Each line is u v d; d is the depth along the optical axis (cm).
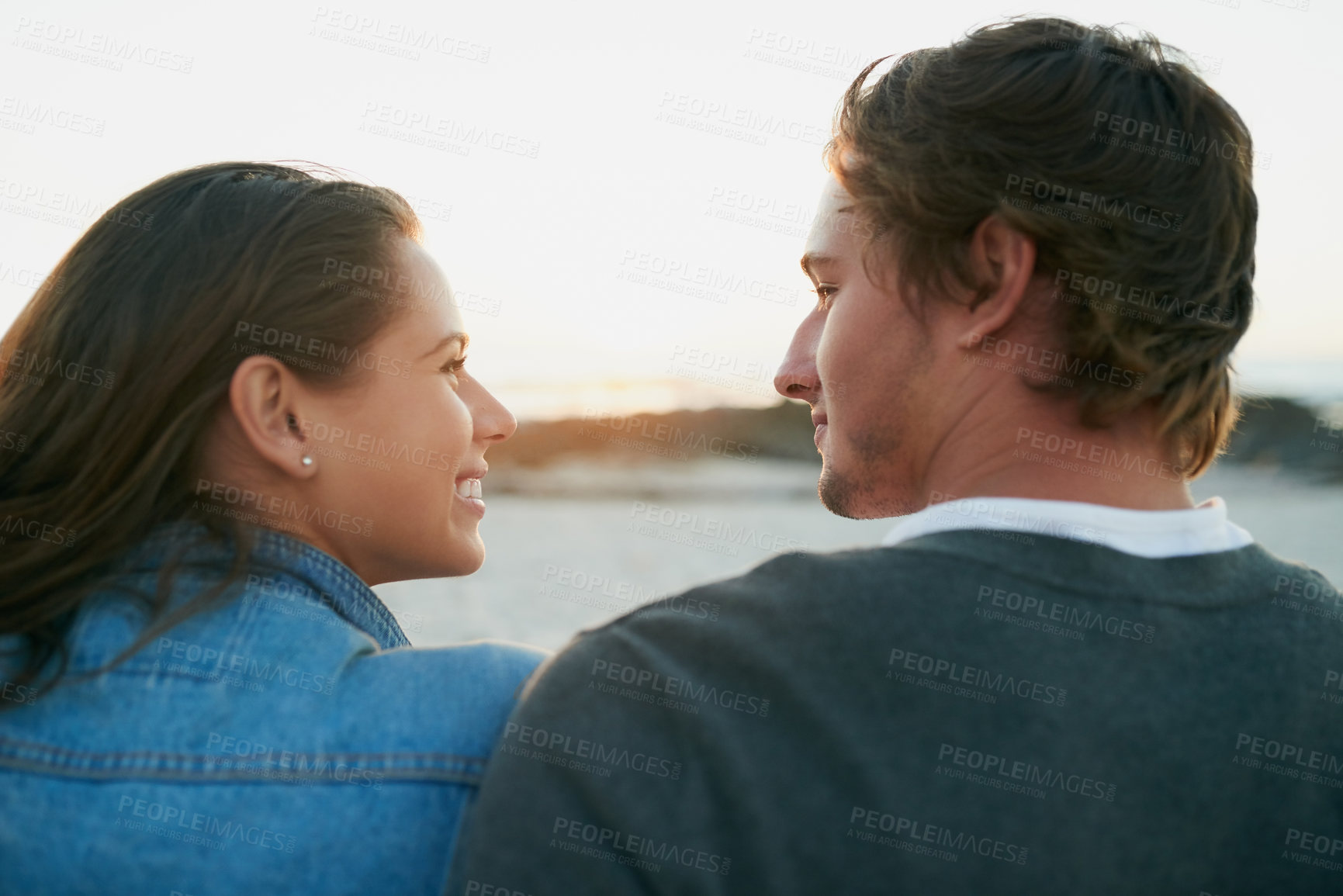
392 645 121
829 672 82
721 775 79
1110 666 81
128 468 105
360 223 117
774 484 1741
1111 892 78
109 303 110
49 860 88
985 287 96
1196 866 81
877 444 106
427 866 95
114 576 102
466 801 97
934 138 99
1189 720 81
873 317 105
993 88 97
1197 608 85
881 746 79
